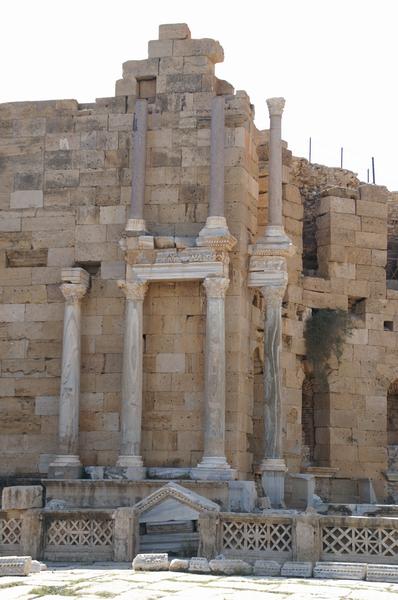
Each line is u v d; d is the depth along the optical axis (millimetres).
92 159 27656
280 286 26359
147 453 25812
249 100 27453
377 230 34656
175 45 27547
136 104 27031
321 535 18062
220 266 25344
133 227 26156
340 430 32781
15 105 28406
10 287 27734
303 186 35156
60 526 19578
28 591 14906
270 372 26109
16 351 27453
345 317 33344
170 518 20422
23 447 26984
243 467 25828
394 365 34188
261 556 18297
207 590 15055
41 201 27812
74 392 26219
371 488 31406
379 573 16828
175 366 26016
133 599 14078
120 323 26750
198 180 26688
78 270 26578
